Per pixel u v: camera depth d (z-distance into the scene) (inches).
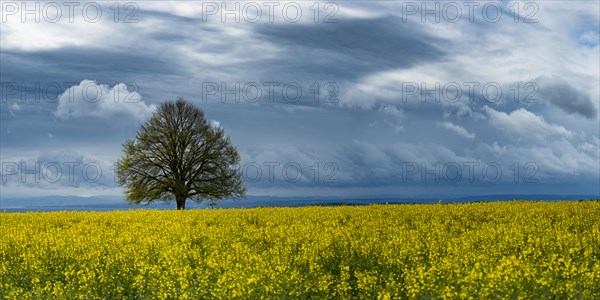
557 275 486.6
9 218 1234.0
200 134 2105.1
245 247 723.4
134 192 2070.6
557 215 1016.2
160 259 663.8
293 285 518.9
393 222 995.3
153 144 2080.5
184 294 497.7
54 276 634.8
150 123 2098.9
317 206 1358.3
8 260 735.7
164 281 556.7
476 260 586.9
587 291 447.2
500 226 850.8
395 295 487.2
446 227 938.1
